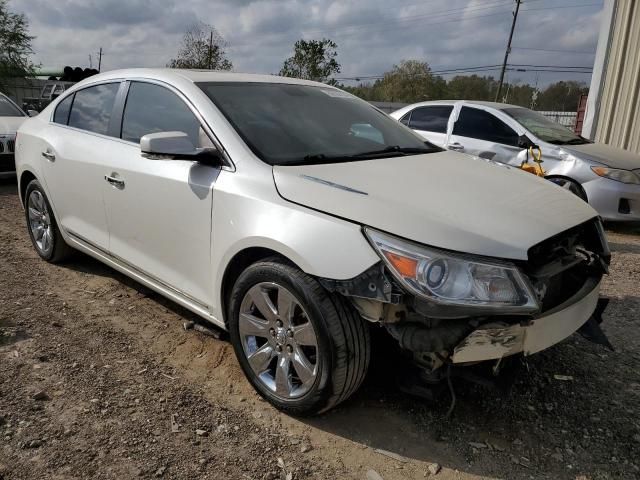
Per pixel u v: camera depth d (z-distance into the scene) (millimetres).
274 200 2672
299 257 2477
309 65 35844
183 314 3932
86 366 3176
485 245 2297
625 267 5418
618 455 2529
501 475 2398
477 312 2217
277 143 3053
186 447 2520
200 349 3432
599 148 7273
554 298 2715
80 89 4406
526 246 2332
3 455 2408
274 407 2836
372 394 2973
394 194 2592
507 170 3398
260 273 2686
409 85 55625
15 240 5656
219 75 3590
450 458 2504
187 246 3152
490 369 2494
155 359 3301
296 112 3432
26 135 4824
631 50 9562
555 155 7039
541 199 2822
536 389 3064
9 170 8117
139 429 2629
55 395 2869
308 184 2654
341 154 3168
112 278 4598
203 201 2977
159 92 3523
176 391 2965
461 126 7910
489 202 2646
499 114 7633
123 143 3688
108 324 3744
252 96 3393
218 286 2984
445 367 2498
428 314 2236
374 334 2631
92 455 2432
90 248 4160
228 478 2342
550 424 2758
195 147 3135
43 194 4656
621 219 6664
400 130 3934
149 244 3461
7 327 3605
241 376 3137
